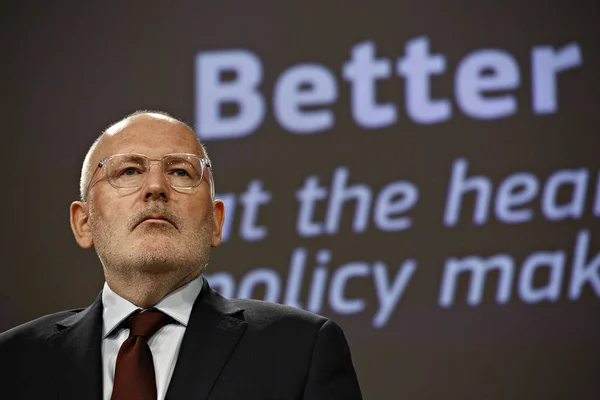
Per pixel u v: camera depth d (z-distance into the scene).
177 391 3.24
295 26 8.21
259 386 3.30
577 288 7.46
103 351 3.43
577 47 7.82
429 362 7.51
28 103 8.43
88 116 8.36
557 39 7.86
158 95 8.28
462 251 7.65
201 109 8.20
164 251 3.37
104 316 3.53
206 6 8.36
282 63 8.17
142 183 3.47
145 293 3.47
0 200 8.29
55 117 8.38
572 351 7.38
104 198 3.48
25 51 8.51
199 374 3.29
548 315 7.45
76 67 8.44
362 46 8.08
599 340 7.35
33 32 8.54
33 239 8.20
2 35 8.55
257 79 8.18
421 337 7.55
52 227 8.20
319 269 7.79
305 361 3.39
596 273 7.46
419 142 7.88
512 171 7.71
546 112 7.77
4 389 3.37
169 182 3.50
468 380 7.45
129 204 3.43
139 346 3.32
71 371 3.35
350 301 7.71
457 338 7.51
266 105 8.12
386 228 7.78
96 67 8.41
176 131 3.65
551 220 7.60
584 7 7.87
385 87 8.00
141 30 8.41
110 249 3.43
